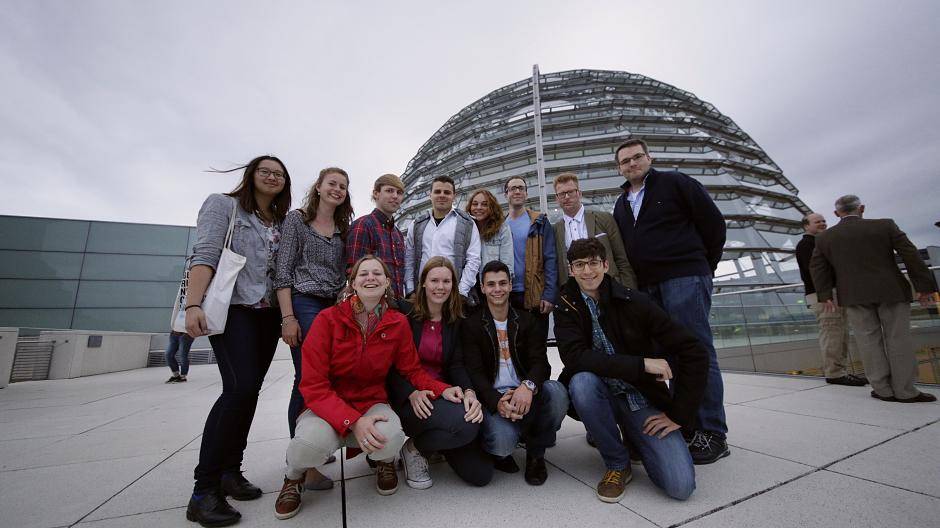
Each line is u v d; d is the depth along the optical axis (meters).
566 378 2.18
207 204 1.94
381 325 1.87
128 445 2.73
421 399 1.87
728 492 1.68
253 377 1.83
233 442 1.82
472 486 1.89
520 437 2.01
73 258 13.17
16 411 4.15
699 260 2.42
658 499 1.66
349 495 1.80
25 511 1.63
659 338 1.88
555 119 16.94
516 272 3.23
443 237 3.08
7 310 12.48
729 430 2.65
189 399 4.95
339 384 1.88
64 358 7.94
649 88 19.94
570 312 2.11
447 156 18.91
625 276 2.68
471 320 2.22
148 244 13.89
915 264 3.31
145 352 11.21
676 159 14.62
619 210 2.87
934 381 3.52
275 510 1.60
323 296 2.24
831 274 3.89
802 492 1.62
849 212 3.74
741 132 19.83
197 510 1.51
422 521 1.50
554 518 1.50
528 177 14.98
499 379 2.16
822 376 4.60
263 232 2.11
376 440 1.60
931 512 1.39
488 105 21.17
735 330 5.82
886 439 2.27
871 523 1.33
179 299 1.79
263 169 2.14
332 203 2.44
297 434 1.60
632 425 1.84
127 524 1.51
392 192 2.81
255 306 1.93
